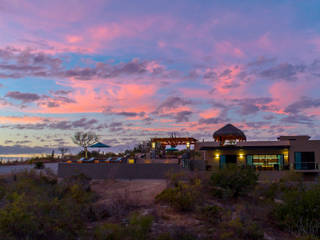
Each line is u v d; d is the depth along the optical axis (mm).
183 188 13914
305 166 26969
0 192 12422
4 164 41531
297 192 12156
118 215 11164
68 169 26031
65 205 10328
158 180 22938
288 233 10109
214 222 10414
